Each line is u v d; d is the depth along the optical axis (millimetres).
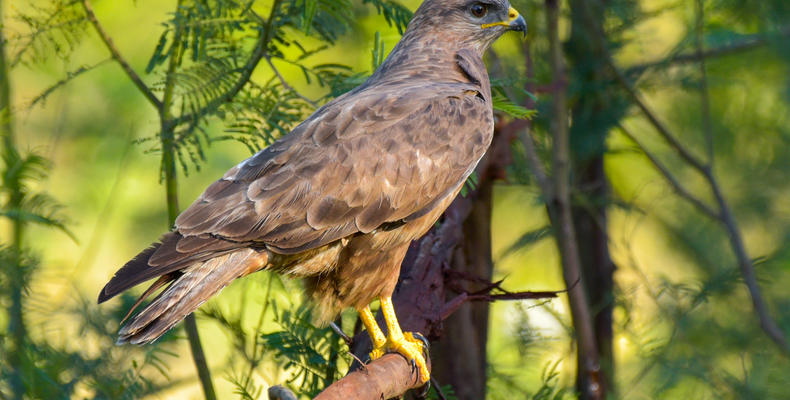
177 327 9727
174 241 6766
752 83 12406
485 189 9312
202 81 8039
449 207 8734
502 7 9016
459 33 8969
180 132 8078
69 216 11344
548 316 10742
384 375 6840
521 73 10656
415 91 7898
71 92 11008
